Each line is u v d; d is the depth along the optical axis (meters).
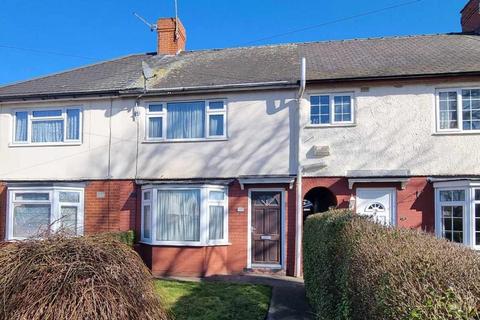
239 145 14.62
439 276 2.94
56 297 3.24
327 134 14.09
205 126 14.94
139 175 15.21
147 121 15.40
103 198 15.38
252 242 14.38
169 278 13.04
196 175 14.80
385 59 15.37
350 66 14.99
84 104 15.85
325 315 6.29
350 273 4.63
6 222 15.52
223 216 14.43
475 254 3.52
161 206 14.30
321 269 7.06
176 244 13.91
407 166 13.60
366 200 13.76
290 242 13.98
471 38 16.70
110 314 3.29
